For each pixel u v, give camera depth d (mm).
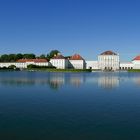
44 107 36031
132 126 26172
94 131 24562
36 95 49031
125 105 37844
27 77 111438
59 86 68250
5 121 28031
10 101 41531
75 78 104625
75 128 25453
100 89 61062
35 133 23984
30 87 64938
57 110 33812
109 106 37062
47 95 49031
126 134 23766
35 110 33875
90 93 52625
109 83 80062
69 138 22750
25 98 44969
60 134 23734
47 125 26438
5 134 23734
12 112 32594
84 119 28891
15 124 26828
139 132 24297
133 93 52938
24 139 22516
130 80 94250
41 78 103688
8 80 90625
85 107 36031
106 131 24562
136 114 31500
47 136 23219
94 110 33906
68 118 29359
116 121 28062
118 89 61500
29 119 28859
